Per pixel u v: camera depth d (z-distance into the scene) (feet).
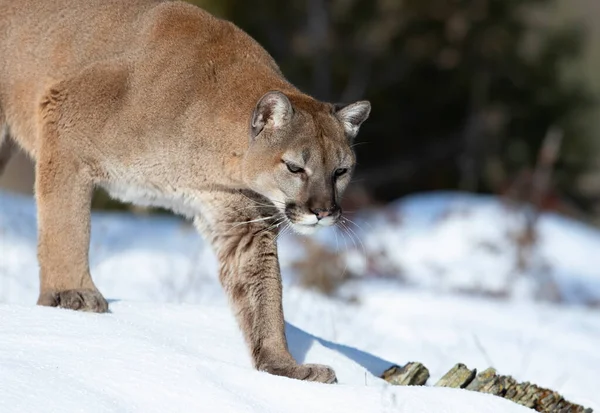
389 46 109.91
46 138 32.68
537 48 112.06
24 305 28.07
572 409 29.35
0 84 34.99
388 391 25.11
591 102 114.42
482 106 110.22
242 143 31.65
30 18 34.55
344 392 24.86
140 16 33.42
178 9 33.55
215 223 32.53
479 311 57.00
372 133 113.70
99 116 32.17
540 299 66.64
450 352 43.45
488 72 110.73
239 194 32.12
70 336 25.67
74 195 32.50
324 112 32.58
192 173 32.19
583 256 74.90
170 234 67.31
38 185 32.78
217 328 30.81
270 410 23.73
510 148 110.52
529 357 44.98
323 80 108.06
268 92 30.81
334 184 32.27
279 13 107.04
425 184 113.70
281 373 28.50
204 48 32.76
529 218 74.02
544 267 69.05
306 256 61.00
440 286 66.85
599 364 45.88
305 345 31.55
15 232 58.29
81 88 32.35
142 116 31.89
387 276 68.23
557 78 113.09
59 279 32.37
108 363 24.18
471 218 76.02
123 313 30.78
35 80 34.09
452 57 108.88
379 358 33.81
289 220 31.65
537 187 78.48
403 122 114.42
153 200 33.55
